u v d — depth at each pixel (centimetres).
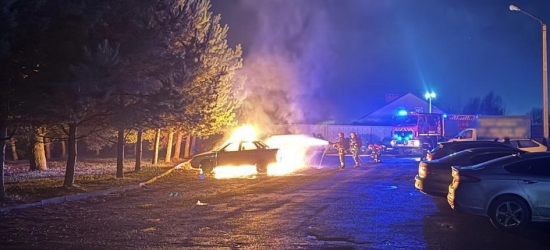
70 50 1516
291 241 1012
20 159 3803
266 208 1430
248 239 1030
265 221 1227
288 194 1739
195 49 2148
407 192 1783
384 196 1678
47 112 1529
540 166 1134
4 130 1540
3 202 1498
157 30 1792
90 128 2031
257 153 2641
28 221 1258
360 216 1293
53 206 1509
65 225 1200
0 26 1262
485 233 1097
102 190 1819
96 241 1022
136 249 952
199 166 2664
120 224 1208
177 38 2034
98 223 1223
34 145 2659
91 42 1631
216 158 2644
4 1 1241
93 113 1758
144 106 1773
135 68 1773
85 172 2536
